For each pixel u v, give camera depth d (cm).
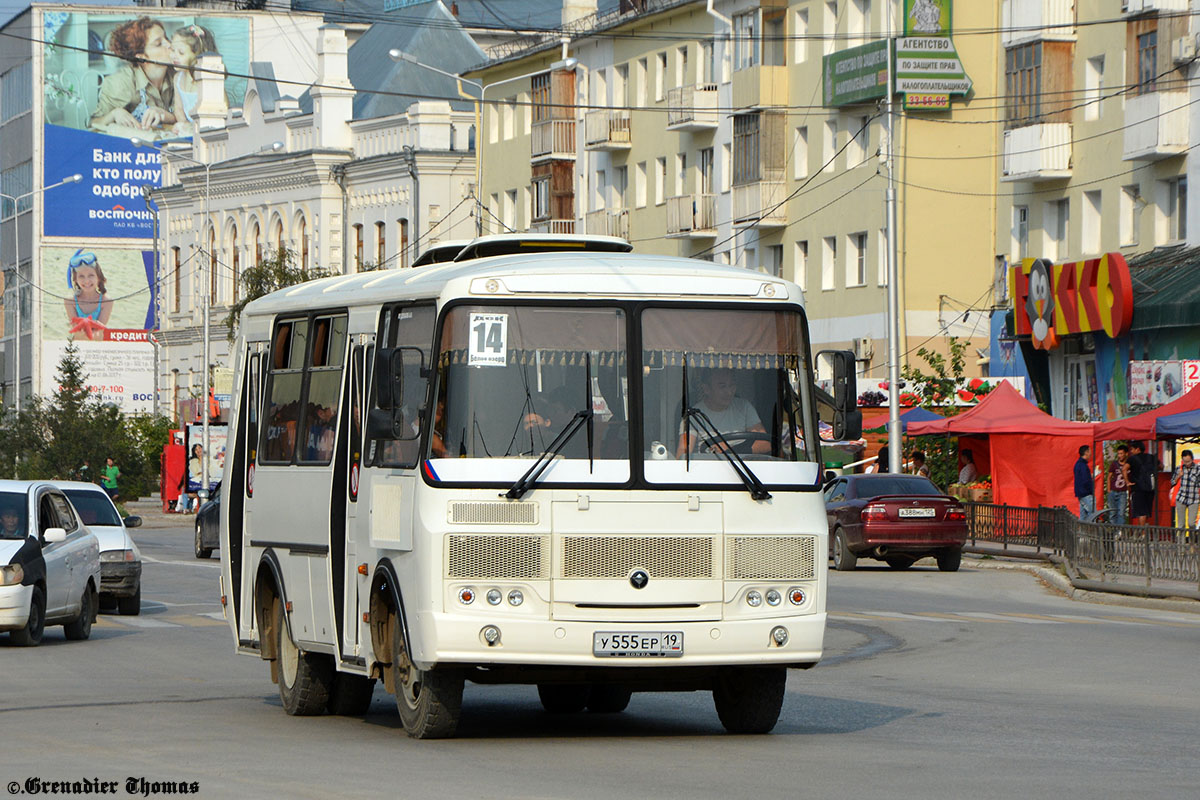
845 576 5700
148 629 4116
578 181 12469
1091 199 8412
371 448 2264
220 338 15575
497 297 2138
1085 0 8388
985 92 9362
